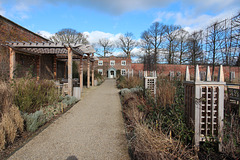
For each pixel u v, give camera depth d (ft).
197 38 45.39
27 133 10.46
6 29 24.30
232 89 16.44
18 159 7.59
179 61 94.79
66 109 17.07
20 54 27.76
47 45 22.71
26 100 13.02
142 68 102.78
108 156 8.00
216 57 36.45
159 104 11.73
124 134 10.70
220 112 7.82
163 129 8.53
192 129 8.06
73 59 43.60
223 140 7.68
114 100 23.00
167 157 6.50
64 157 7.86
